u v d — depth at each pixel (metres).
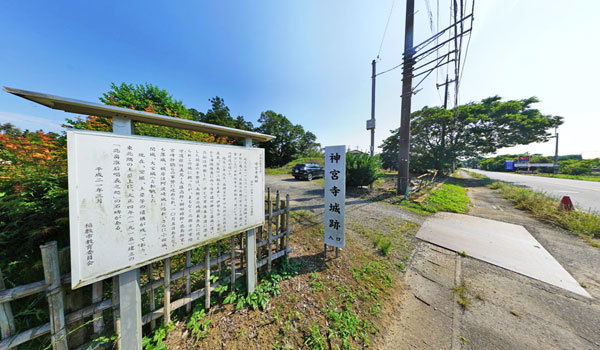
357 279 2.51
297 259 2.86
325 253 2.94
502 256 3.18
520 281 2.58
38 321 1.36
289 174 15.22
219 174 1.76
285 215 2.68
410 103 7.33
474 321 1.99
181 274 1.65
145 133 3.18
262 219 2.18
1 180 1.50
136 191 1.29
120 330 1.31
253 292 2.08
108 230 1.18
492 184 11.02
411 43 7.16
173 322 1.69
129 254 1.28
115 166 1.19
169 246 1.47
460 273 2.76
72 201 1.04
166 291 1.55
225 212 1.82
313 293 2.21
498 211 5.75
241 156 1.94
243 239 2.46
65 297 1.19
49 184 1.62
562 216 4.71
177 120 1.39
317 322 1.85
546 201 5.88
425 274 2.75
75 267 1.07
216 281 2.00
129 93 6.07
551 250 3.37
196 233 1.63
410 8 7.04
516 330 1.88
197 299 1.93
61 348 1.17
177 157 1.48
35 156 1.82
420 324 1.96
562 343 1.74
